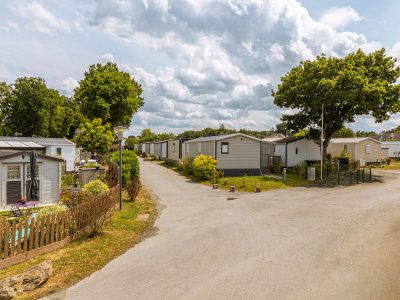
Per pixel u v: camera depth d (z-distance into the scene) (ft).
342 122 91.45
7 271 21.68
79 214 29.58
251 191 61.16
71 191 50.16
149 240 29.27
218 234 30.96
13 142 58.39
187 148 108.37
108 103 119.03
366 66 82.79
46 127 156.35
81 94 119.96
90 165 81.30
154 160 157.17
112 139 111.65
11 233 23.31
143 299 17.83
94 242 28.40
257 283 19.74
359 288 18.86
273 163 99.91
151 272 21.70
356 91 73.20
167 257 24.64
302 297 17.81
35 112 151.43
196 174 77.56
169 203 48.57
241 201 49.90
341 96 74.64
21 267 22.43
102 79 118.21
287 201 49.52
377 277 20.40
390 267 22.04
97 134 103.35
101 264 23.21
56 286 19.56
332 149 126.52
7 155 42.93
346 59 83.51
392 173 94.58
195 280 20.31
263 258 24.11
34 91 150.30
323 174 84.64
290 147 99.30
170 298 17.92
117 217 38.06
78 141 106.01
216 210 42.98
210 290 18.85
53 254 25.14
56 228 26.76
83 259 24.11
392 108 80.28
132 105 127.34
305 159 101.96
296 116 99.91
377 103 77.00
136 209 43.55
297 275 20.86
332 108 90.33
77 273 21.50
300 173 80.43
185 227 33.88
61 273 21.47
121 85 123.34
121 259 24.27
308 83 82.58
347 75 74.23
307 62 87.61
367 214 39.17
